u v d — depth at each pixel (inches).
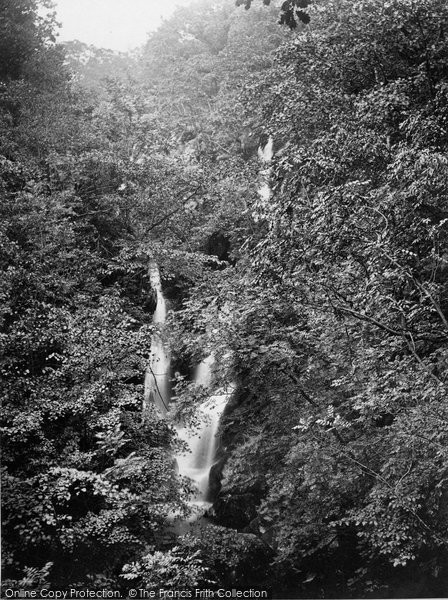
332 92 748.0
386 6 723.4
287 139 930.1
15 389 540.4
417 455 426.9
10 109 1101.7
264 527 598.5
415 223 485.4
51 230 759.7
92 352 590.2
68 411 577.9
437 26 723.4
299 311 555.5
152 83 2044.8
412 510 403.2
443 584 438.6
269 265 516.4
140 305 904.3
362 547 485.4
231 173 1016.9
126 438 591.5
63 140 1040.2
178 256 880.3
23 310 633.0
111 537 490.6
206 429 810.2
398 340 469.7
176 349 660.7
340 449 458.3
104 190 989.8
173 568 425.1
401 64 771.4
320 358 537.3
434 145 591.8
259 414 610.9
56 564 508.4
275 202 597.3
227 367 567.5
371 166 591.5
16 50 1224.2
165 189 989.2
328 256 493.0
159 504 518.9
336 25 808.3
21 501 466.3
